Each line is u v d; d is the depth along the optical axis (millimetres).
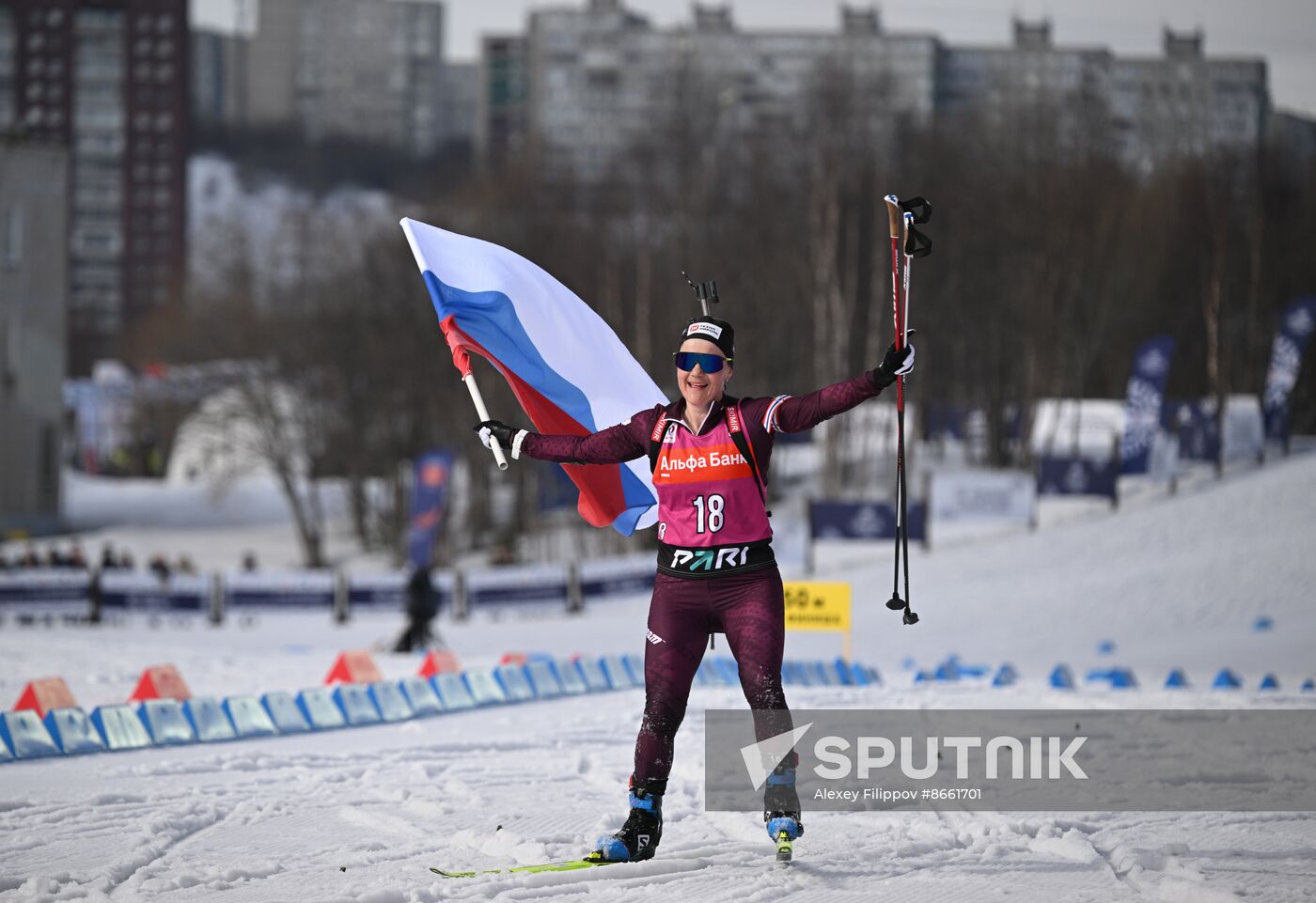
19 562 145000
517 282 25594
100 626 118250
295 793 28531
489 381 183125
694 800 27156
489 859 22078
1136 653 89312
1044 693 49406
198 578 121312
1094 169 196250
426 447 192875
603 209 198875
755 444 20922
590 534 191625
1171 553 125625
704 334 21094
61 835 24250
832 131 193875
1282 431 160250
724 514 21016
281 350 198375
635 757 21500
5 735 34219
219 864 21797
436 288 24578
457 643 103938
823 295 178125
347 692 42094
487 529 199875
